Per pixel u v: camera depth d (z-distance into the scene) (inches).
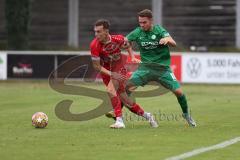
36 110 1626.5
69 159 894.4
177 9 3526.1
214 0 3496.6
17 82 2824.8
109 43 1203.2
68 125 1293.1
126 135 1131.9
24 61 2805.1
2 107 1715.1
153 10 3526.1
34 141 1061.1
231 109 1674.5
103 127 1253.1
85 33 3602.4
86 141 1059.3
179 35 3538.4
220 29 3499.0
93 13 3609.7
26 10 3184.1
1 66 2805.1
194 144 1031.6
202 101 1934.1
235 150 975.0
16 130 1210.6
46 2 3622.0
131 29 3609.7
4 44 3294.8
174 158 903.1
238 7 3454.7
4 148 989.2
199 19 3518.7
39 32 3631.9
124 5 3604.8
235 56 2721.5
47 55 2797.7
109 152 952.3
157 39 1237.1
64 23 3614.7
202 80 2736.2
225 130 1216.8
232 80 2731.3
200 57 2733.8
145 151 961.5
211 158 904.9
